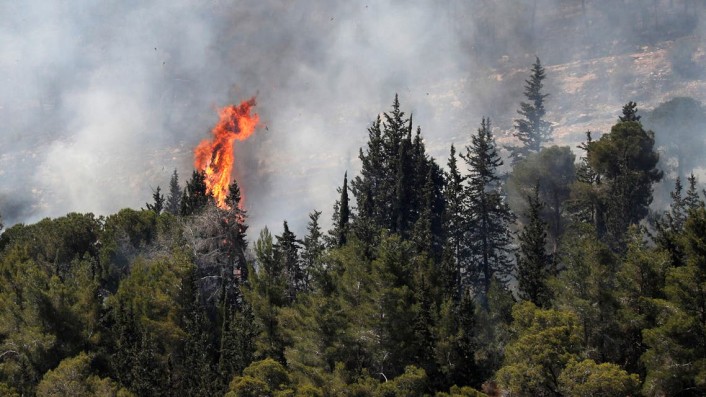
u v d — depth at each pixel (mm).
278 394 56688
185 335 75188
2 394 65875
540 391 51969
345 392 57344
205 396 65062
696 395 53031
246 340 68312
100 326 78875
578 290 60219
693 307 54031
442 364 63156
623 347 58781
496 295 74875
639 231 71250
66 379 66938
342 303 65688
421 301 67750
